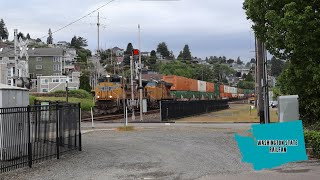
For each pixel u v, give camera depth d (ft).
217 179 36.68
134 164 45.85
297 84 59.31
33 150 47.65
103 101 149.89
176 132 84.43
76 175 39.70
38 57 383.04
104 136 78.84
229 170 41.22
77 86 294.25
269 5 59.47
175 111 134.51
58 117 51.93
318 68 55.16
